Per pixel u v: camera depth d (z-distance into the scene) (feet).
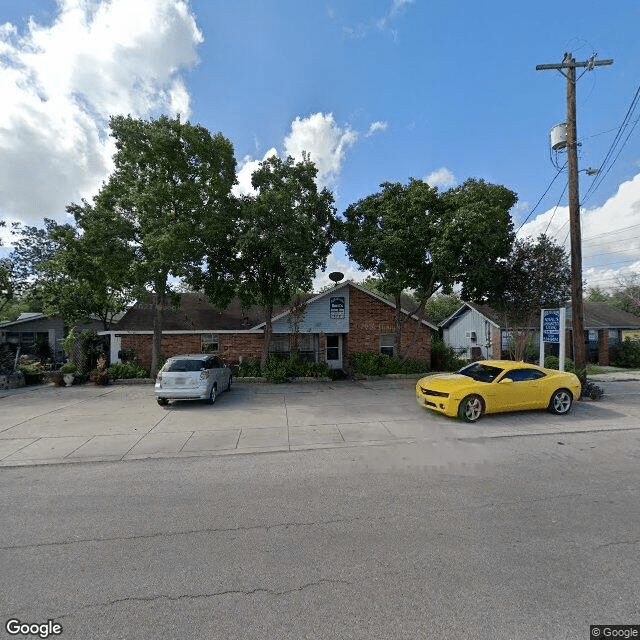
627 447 22.20
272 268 47.78
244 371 51.26
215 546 11.94
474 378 30.60
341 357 65.31
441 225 45.57
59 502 15.46
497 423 27.94
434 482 17.02
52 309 64.23
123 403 36.78
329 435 25.16
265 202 44.11
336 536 12.42
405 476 17.80
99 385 48.47
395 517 13.69
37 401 38.27
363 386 46.19
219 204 47.98
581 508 14.29
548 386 30.27
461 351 73.36
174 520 13.73
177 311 65.46
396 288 50.60
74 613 9.09
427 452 21.48
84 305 64.23
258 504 14.96
